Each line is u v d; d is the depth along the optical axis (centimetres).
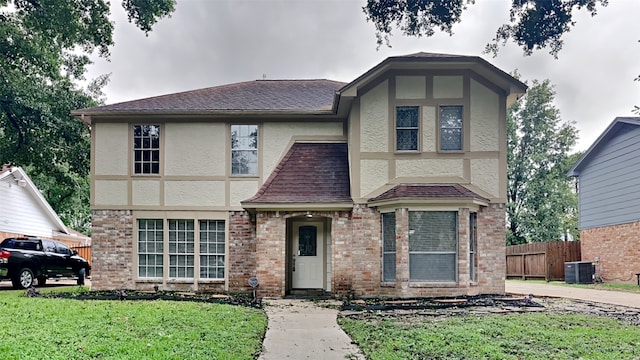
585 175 2364
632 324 989
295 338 849
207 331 845
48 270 1780
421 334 859
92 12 1769
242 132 1620
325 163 1563
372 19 984
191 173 1603
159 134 1616
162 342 736
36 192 2375
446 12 955
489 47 1009
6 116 1945
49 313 1006
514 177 3844
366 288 1413
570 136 3759
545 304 1313
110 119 1612
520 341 810
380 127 1464
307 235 1583
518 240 3812
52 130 1989
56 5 1677
